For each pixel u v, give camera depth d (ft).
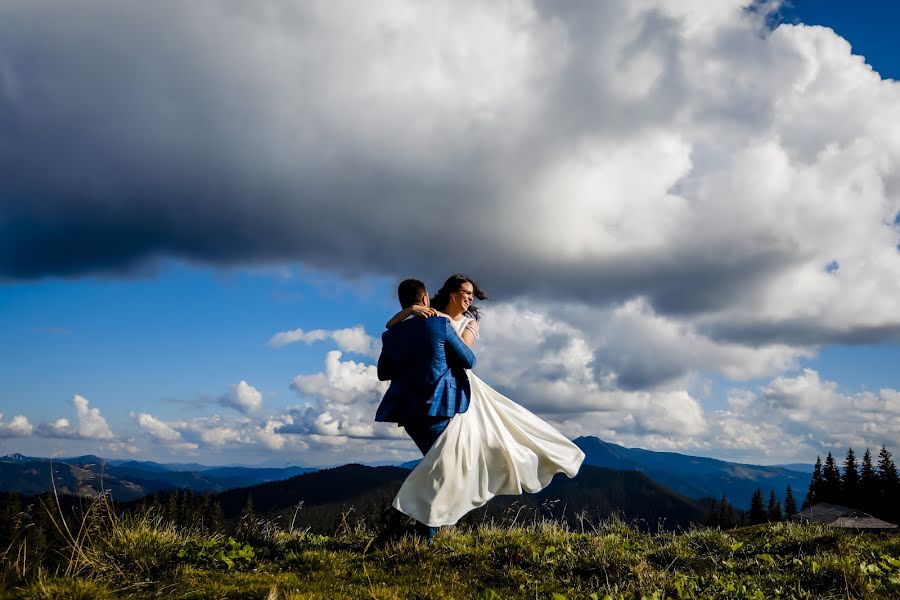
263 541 20.24
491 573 18.54
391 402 19.15
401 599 15.42
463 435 18.69
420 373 18.74
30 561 15.37
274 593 14.56
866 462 260.42
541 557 20.27
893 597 18.26
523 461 19.80
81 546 16.85
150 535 18.51
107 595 14.64
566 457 20.77
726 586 18.83
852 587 18.99
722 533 27.76
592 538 22.98
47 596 13.85
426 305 20.25
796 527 27.78
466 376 19.61
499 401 20.44
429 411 18.30
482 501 19.01
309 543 20.98
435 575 17.70
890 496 243.60
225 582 16.31
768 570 21.58
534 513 26.12
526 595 17.01
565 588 17.75
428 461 18.24
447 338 18.75
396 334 19.36
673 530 28.55
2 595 13.91
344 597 15.08
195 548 18.84
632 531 28.04
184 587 15.79
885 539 25.84
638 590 17.71
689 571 21.77
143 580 16.25
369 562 18.54
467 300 20.63
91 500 18.13
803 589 19.36
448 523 18.24
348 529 23.93
